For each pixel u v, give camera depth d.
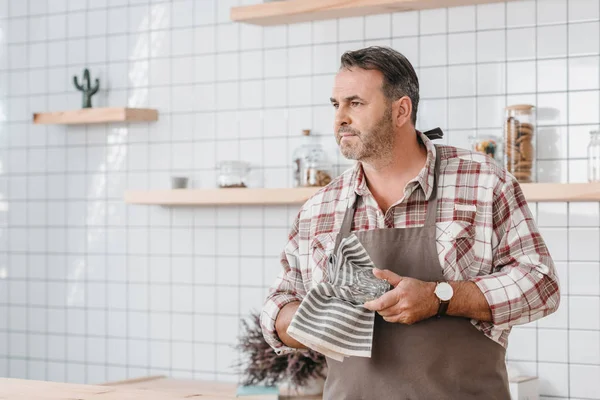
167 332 4.43
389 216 2.22
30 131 4.83
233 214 4.27
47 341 4.77
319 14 3.91
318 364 3.54
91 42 4.65
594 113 3.56
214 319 4.31
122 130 4.55
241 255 4.24
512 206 2.14
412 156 2.24
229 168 4.09
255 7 3.94
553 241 3.62
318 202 2.37
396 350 2.14
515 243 2.12
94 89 4.54
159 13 4.46
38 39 4.81
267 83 4.20
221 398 2.41
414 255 2.16
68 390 2.53
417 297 2.01
